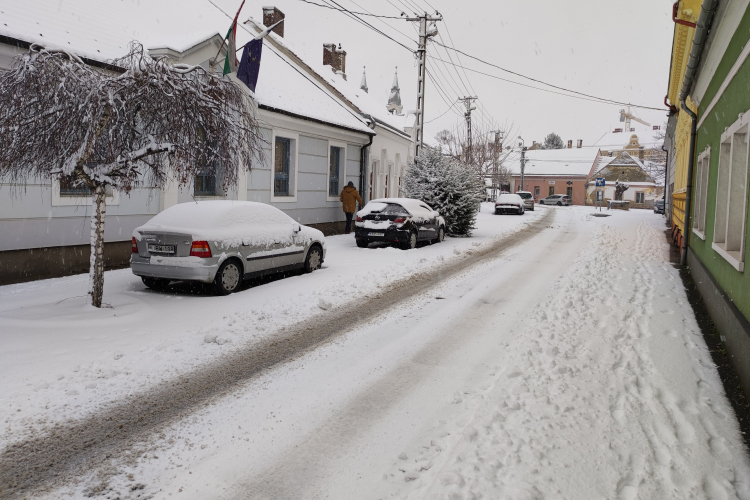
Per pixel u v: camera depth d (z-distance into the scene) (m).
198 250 8.31
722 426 4.17
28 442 3.84
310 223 18.59
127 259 11.59
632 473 3.47
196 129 6.97
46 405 4.45
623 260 13.73
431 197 19.95
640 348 6.09
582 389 4.85
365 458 3.67
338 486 3.33
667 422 4.22
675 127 22.94
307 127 17.70
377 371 5.41
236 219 9.20
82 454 3.70
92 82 6.43
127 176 7.12
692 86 10.61
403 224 15.15
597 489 3.28
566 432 4.00
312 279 10.34
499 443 3.81
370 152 23.23
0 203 9.09
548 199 69.94
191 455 3.71
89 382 4.95
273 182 16.17
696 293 9.37
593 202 74.81
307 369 5.48
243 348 6.16
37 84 6.15
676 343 6.30
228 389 4.93
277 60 22.30
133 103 6.69
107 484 3.33
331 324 7.27
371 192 25.31
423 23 22.38
